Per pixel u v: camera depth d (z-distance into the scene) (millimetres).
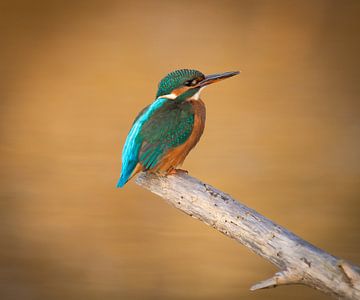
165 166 7844
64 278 11688
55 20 21484
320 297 11094
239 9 22266
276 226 5840
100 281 11547
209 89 17922
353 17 21781
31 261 12203
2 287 11531
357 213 12844
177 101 8234
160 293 11164
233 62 19031
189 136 8008
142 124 7934
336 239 12180
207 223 6324
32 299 11227
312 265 5480
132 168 7762
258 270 11680
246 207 6121
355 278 5250
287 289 11281
